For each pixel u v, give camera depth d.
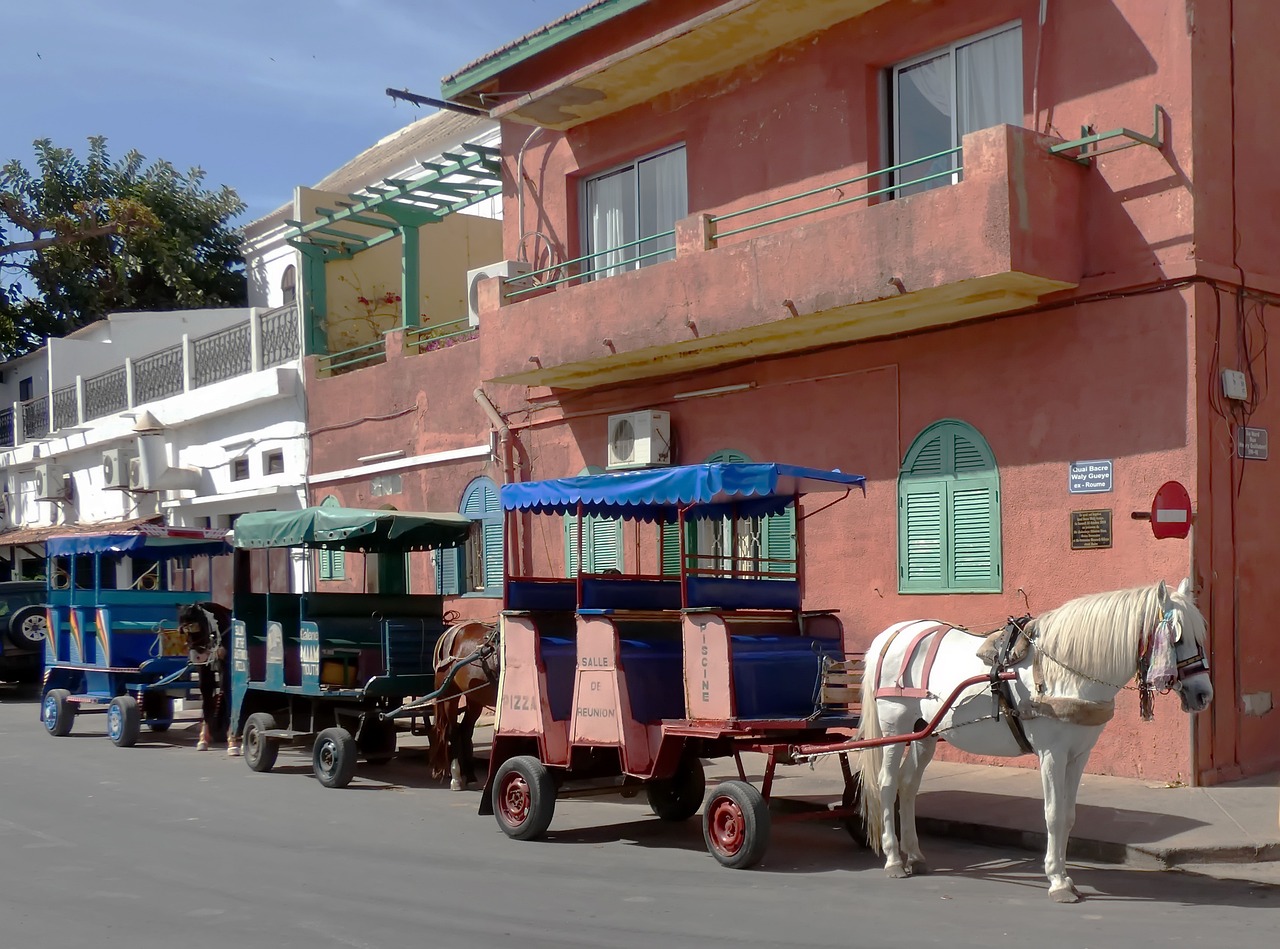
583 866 8.72
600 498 9.34
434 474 19.11
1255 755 10.86
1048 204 10.95
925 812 9.88
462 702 12.79
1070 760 7.71
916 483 12.62
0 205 32.56
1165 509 10.54
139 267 36.78
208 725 15.48
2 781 12.83
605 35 16.02
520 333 15.34
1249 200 11.20
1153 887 7.89
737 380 14.48
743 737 8.94
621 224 16.66
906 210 11.27
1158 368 10.76
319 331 22.34
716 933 6.88
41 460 32.53
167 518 26.84
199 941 6.82
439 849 9.37
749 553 14.26
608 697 9.29
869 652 8.62
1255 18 11.40
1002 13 12.10
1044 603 11.49
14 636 22.41
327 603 13.40
